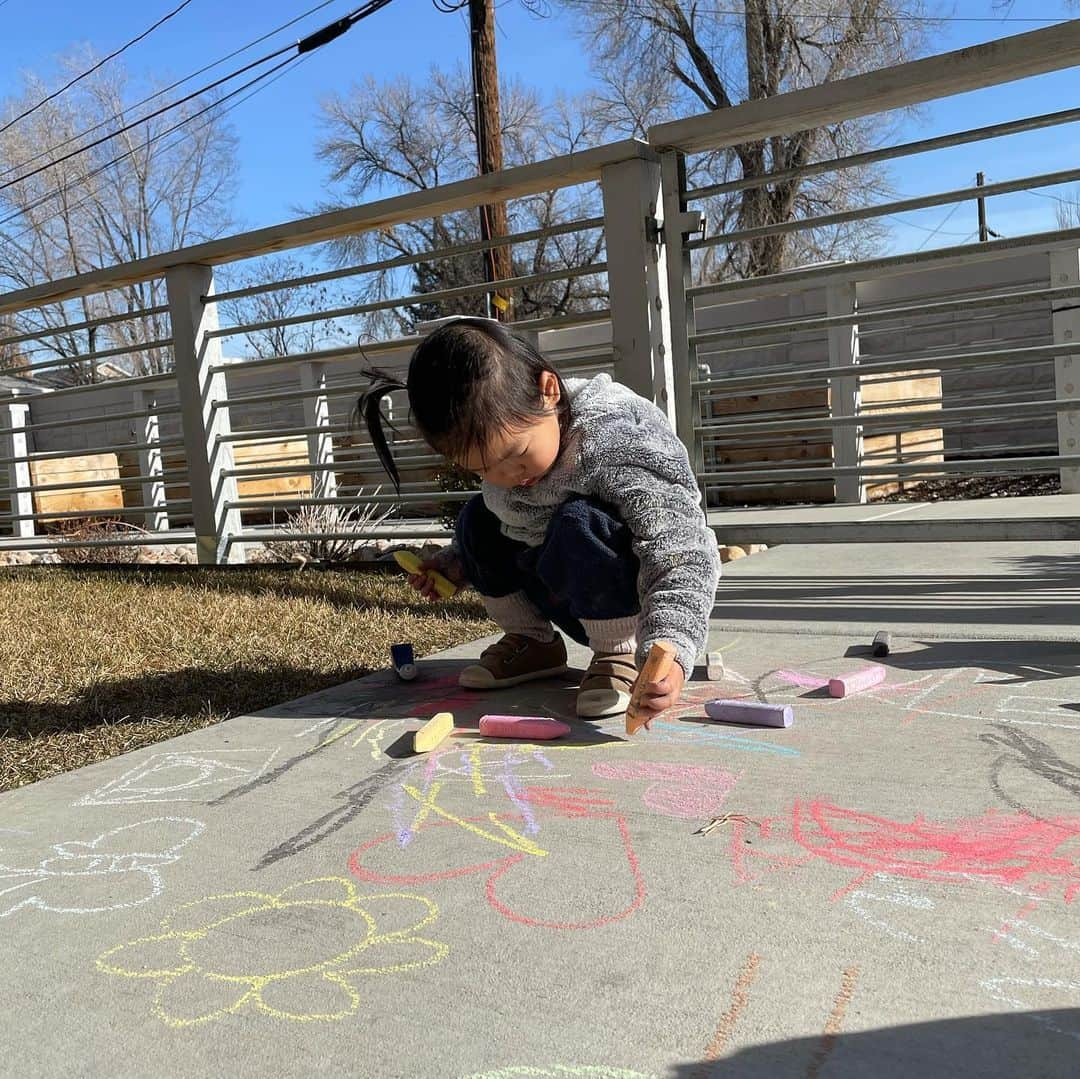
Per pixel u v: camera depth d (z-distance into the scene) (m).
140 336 30.61
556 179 4.52
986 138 3.72
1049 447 8.70
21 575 6.21
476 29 14.41
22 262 30.31
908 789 1.97
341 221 5.13
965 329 9.81
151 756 2.46
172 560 8.34
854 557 5.28
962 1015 1.25
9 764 2.49
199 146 30.36
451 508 6.43
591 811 1.96
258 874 1.77
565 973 1.39
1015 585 4.09
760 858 1.71
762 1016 1.27
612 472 2.40
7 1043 1.31
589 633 2.64
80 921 1.63
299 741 2.53
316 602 4.49
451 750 2.38
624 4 21.97
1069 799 1.88
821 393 9.40
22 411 12.21
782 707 2.41
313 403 11.50
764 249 21.61
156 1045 1.29
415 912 1.59
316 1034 1.29
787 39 21.69
